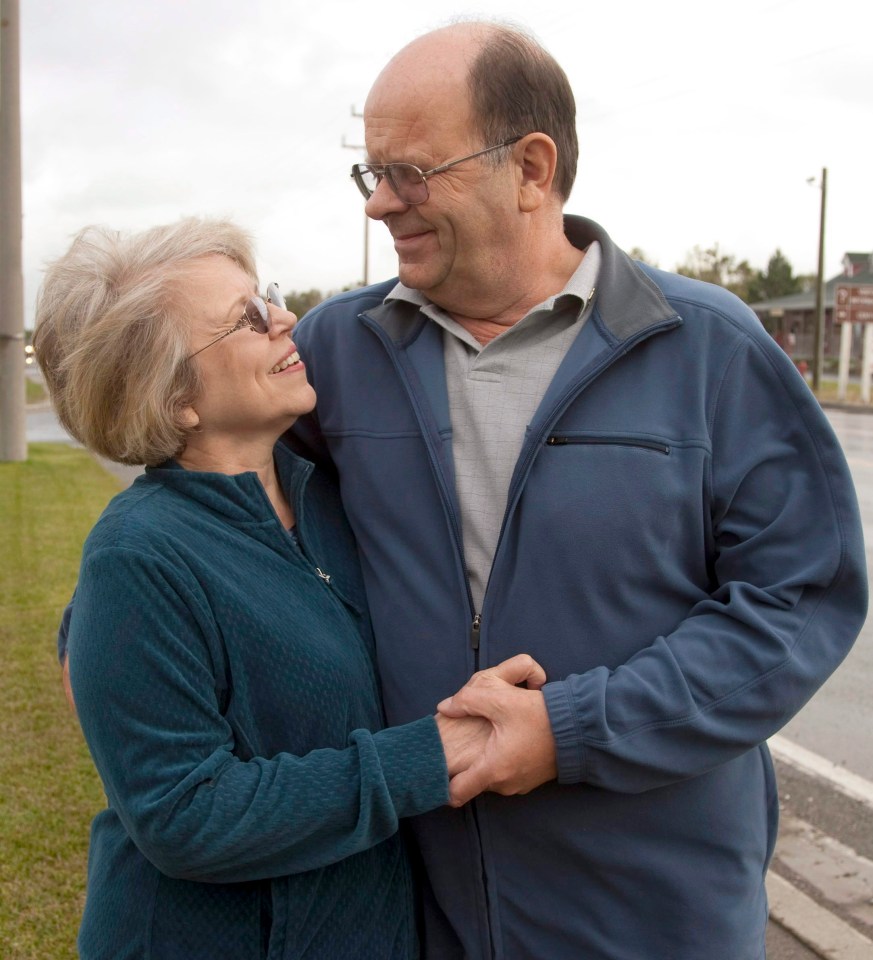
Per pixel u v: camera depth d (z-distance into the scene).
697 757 1.37
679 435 1.45
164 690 1.24
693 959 1.46
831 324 43.53
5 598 5.54
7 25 11.76
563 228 1.64
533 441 1.45
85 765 3.34
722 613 1.41
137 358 1.38
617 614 1.45
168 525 1.34
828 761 3.64
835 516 1.41
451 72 1.43
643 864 1.46
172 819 1.21
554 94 1.50
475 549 1.53
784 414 1.44
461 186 1.45
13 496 9.71
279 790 1.25
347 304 1.75
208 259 1.44
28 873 2.69
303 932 1.34
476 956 1.52
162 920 1.33
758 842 1.56
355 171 1.58
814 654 1.39
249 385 1.44
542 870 1.48
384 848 1.50
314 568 1.50
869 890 2.67
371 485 1.60
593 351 1.46
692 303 1.49
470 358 1.60
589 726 1.32
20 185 12.36
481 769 1.31
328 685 1.37
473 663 1.50
